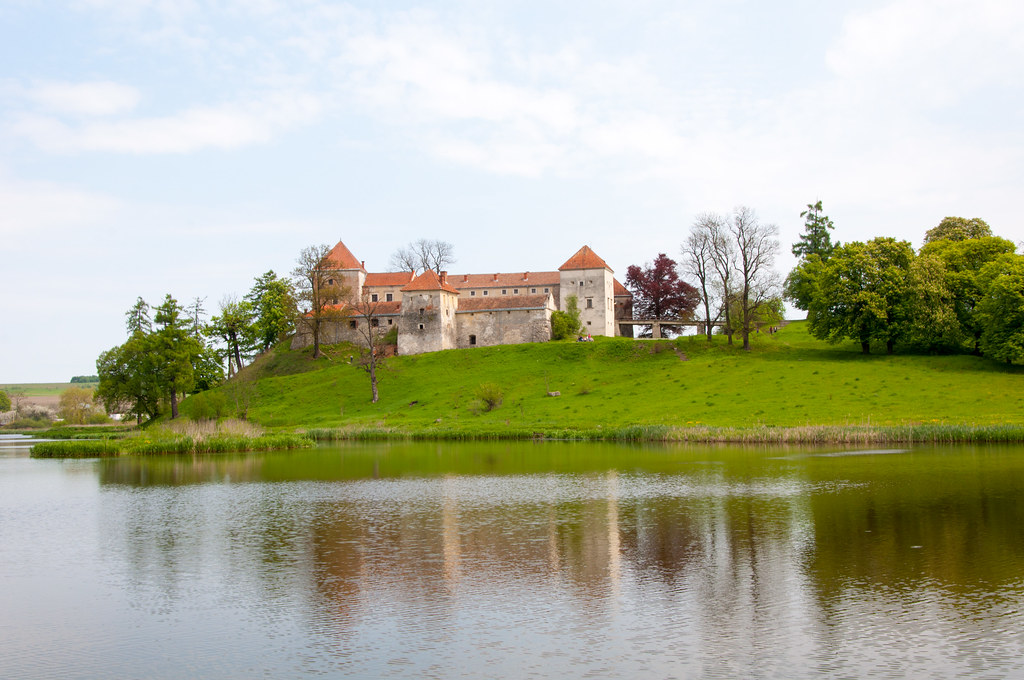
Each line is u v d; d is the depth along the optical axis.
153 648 20.56
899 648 19.30
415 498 40.09
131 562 28.69
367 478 47.97
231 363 123.56
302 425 87.56
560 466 51.00
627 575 25.55
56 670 19.28
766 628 20.73
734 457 53.41
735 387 82.94
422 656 19.52
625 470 48.22
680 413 75.69
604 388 90.62
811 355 94.25
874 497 36.94
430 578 25.75
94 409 161.25
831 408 71.75
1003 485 39.28
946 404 69.81
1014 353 77.38
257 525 34.50
